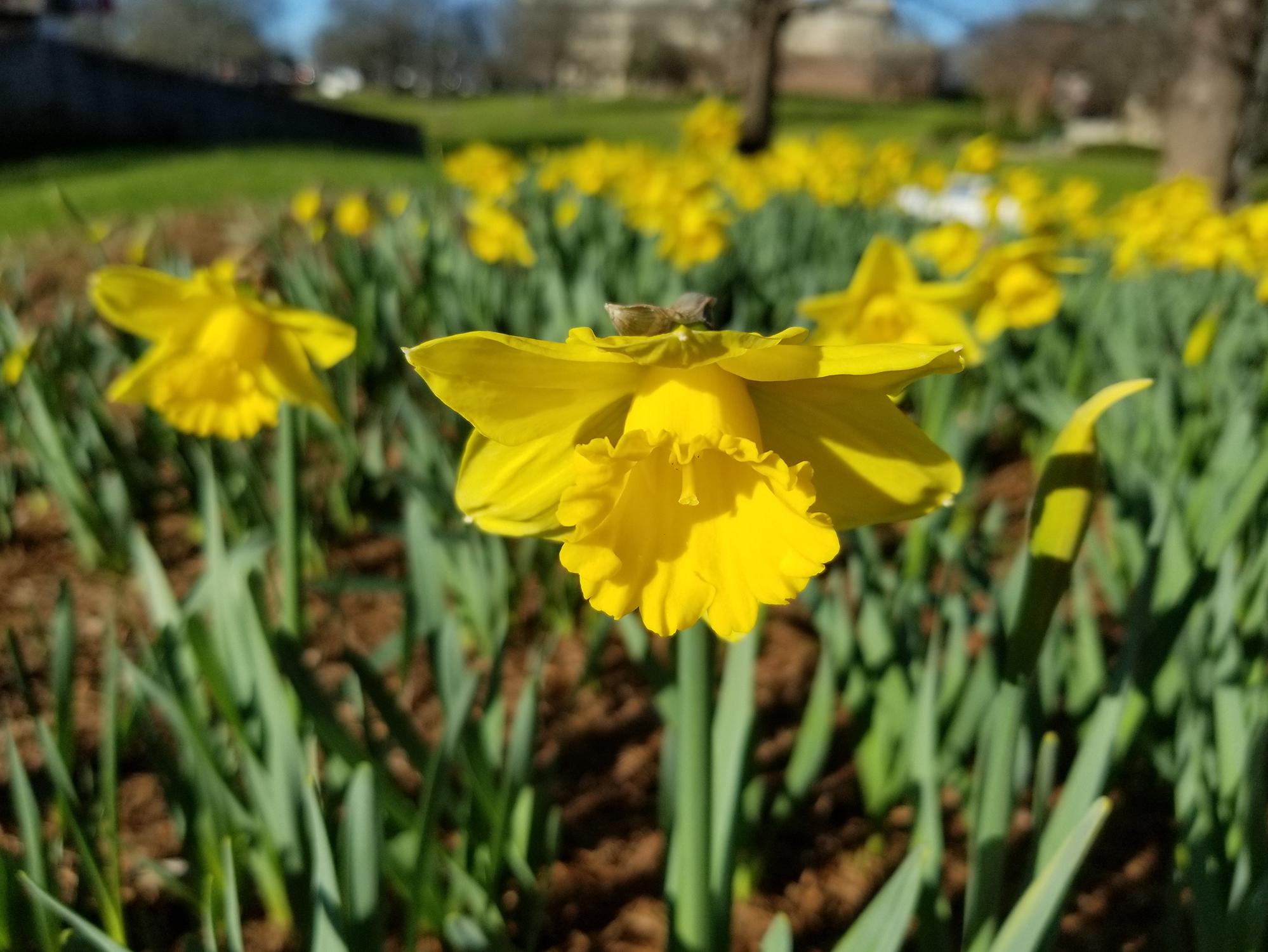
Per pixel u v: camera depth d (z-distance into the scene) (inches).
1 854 9.4
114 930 10.5
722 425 7.0
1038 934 7.1
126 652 18.6
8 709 16.7
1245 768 9.3
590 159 46.0
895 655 12.9
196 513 21.2
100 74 128.5
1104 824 14.3
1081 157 202.2
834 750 16.0
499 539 14.6
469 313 25.6
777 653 18.7
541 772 15.5
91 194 73.0
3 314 22.1
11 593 20.6
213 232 55.5
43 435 20.0
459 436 22.1
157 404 13.3
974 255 30.4
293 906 10.3
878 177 53.2
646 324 6.8
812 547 6.9
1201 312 29.5
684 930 8.7
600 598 6.9
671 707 11.4
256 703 11.6
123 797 14.7
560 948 12.5
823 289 29.2
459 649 11.2
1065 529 7.4
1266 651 13.4
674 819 10.6
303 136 147.5
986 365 27.3
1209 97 77.7
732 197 52.6
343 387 21.7
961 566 15.1
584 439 7.5
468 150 45.6
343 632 13.8
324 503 22.3
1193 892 9.2
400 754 15.5
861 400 7.2
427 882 11.0
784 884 13.4
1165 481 16.5
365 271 28.5
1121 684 8.6
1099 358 26.8
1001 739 8.1
